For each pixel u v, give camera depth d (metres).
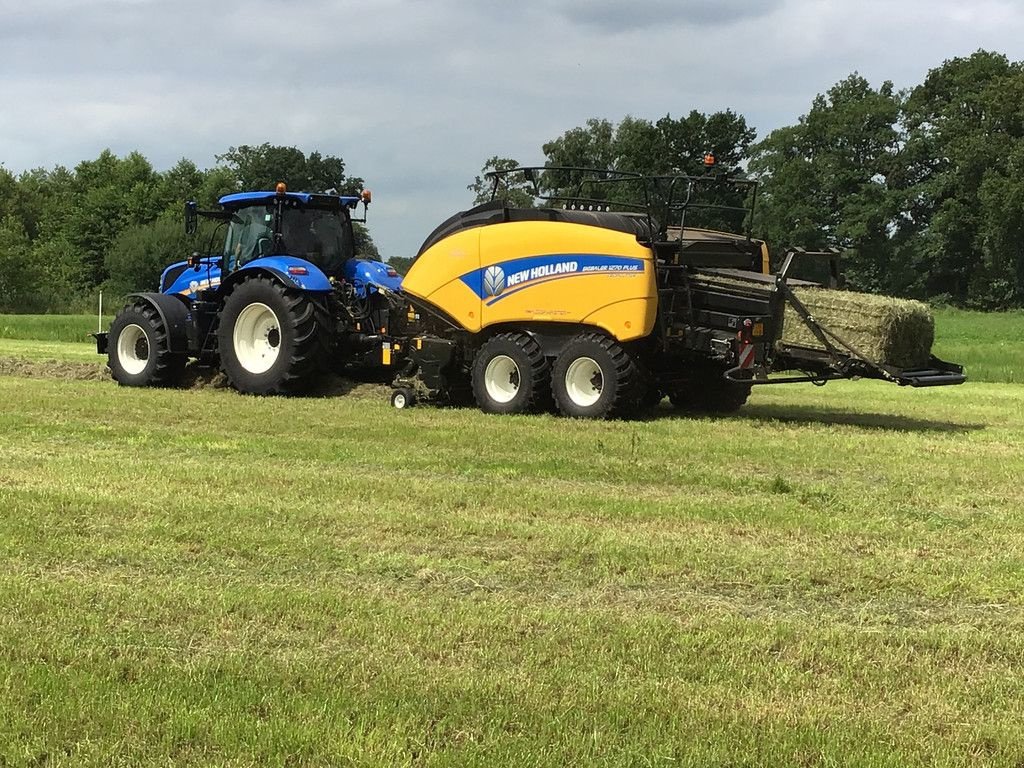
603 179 11.86
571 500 6.79
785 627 4.40
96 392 12.82
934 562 5.47
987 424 12.00
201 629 4.26
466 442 9.23
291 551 5.42
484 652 4.05
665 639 4.23
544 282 11.66
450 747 3.29
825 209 73.38
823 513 6.64
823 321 10.77
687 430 10.44
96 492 6.65
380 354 13.25
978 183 69.31
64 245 71.38
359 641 4.17
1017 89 69.88
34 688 3.63
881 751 3.31
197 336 13.98
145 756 3.21
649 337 11.31
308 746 3.26
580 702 3.60
